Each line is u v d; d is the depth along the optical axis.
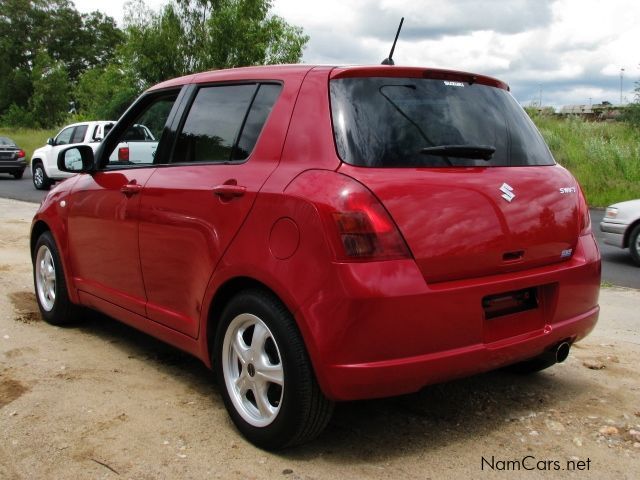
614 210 10.19
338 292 2.89
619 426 3.65
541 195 3.52
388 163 3.13
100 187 4.68
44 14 89.00
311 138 3.25
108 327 5.48
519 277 3.33
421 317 2.96
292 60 29.11
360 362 2.91
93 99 47.59
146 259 4.16
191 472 3.09
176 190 3.87
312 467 3.15
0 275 7.33
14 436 3.43
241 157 3.61
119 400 3.92
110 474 3.06
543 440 3.47
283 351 3.12
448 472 3.12
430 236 3.04
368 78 3.36
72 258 5.11
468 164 3.36
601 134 23.75
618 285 8.27
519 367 4.37
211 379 4.31
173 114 4.25
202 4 28.72
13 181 24.23
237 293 3.40
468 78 3.66
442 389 4.18
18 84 82.69
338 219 2.93
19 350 4.83
